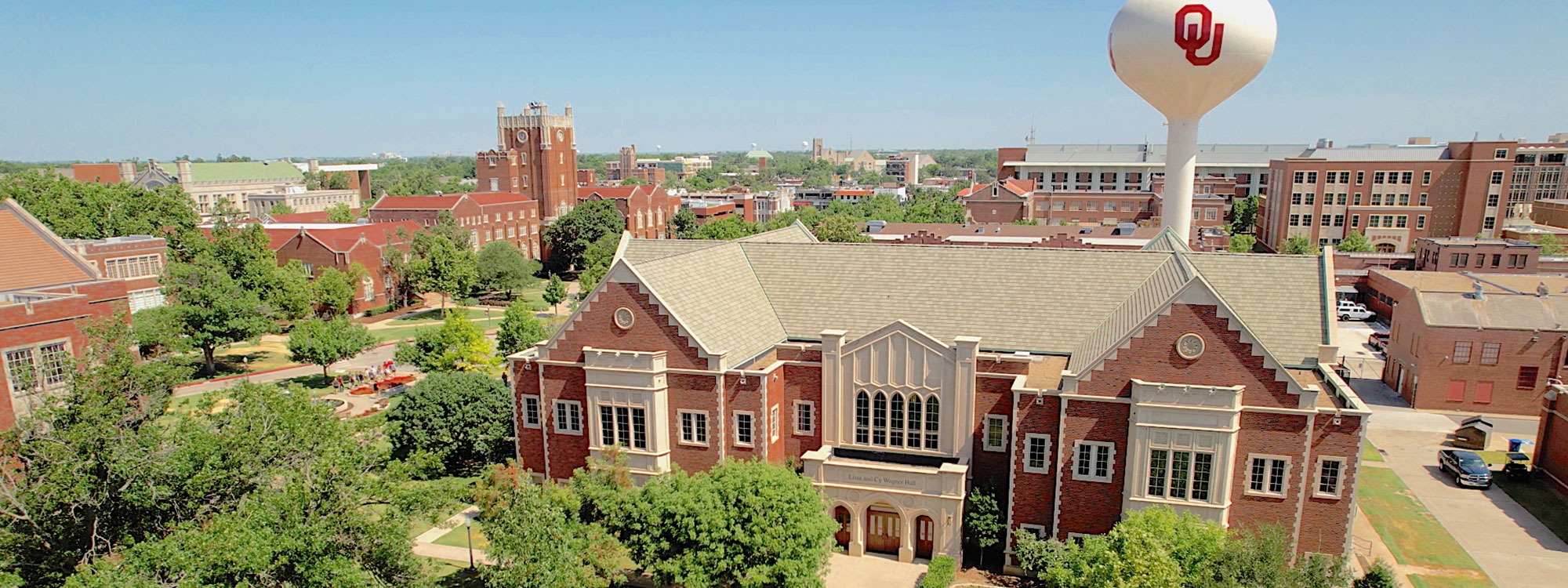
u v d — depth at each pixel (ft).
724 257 179.83
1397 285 325.83
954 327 161.89
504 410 194.29
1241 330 127.44
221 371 292.61
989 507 142.31
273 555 94.22
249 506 101.71
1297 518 129.29
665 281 158.20
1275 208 544.62
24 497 101.55
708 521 120.26
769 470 128.77
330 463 106.93
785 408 159.63
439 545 157.99
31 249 209.05
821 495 138.62
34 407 124.26
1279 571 102.58
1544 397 178.19
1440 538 152.05
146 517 107.96
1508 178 481.46
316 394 263.70
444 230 460.55
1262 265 155.33
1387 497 170.40
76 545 104.68
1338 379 138.72
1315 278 151.43
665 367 154.51
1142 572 104.17
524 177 585.22
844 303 171.63
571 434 164.66
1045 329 157.38
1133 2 226.58
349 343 275.39
